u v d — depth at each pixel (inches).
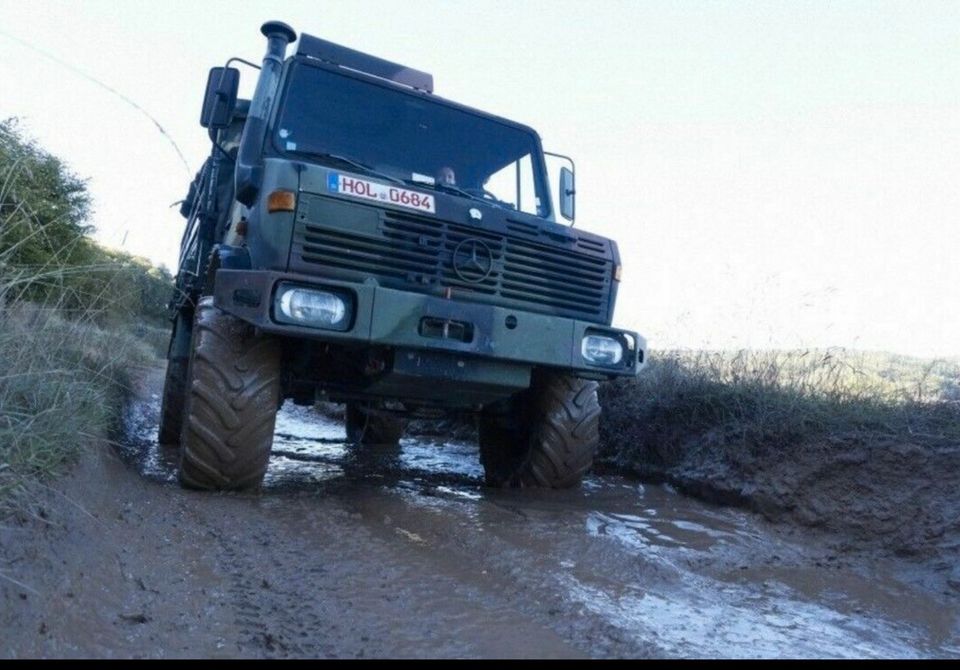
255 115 201.0
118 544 127.0
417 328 177.6
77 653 86.4
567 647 104.2
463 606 119.1
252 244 187.0
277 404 188.1
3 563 95.0
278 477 232.7
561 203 247.3
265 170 185.2
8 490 107.2
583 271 209.6
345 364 210.8
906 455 190.5
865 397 224.8
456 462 303.7
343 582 127.2
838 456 200.2
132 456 247.1
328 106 214.5
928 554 165.0
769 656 106.3
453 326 183.2
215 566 129.6
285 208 173.6
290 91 211.0
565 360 197.0
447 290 186.5
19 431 120.5
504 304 196.9
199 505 169.3
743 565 156.9
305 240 175.6
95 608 98.6
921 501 178.9
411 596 122.4
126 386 324.2
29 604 89.8
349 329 172.9
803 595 141.0
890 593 146.1
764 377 250.5
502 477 237.3
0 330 135.2
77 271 175.3
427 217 186.9
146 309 402.3
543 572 135.3
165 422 286.4
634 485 253.3
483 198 223.6
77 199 213.8
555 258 205.0
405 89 225.9
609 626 111.2
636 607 123.1
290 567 133.3
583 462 227.0
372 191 182.1
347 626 107.1
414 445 354.3
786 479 205.8
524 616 116.2
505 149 236.5
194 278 263.1
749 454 223.1
